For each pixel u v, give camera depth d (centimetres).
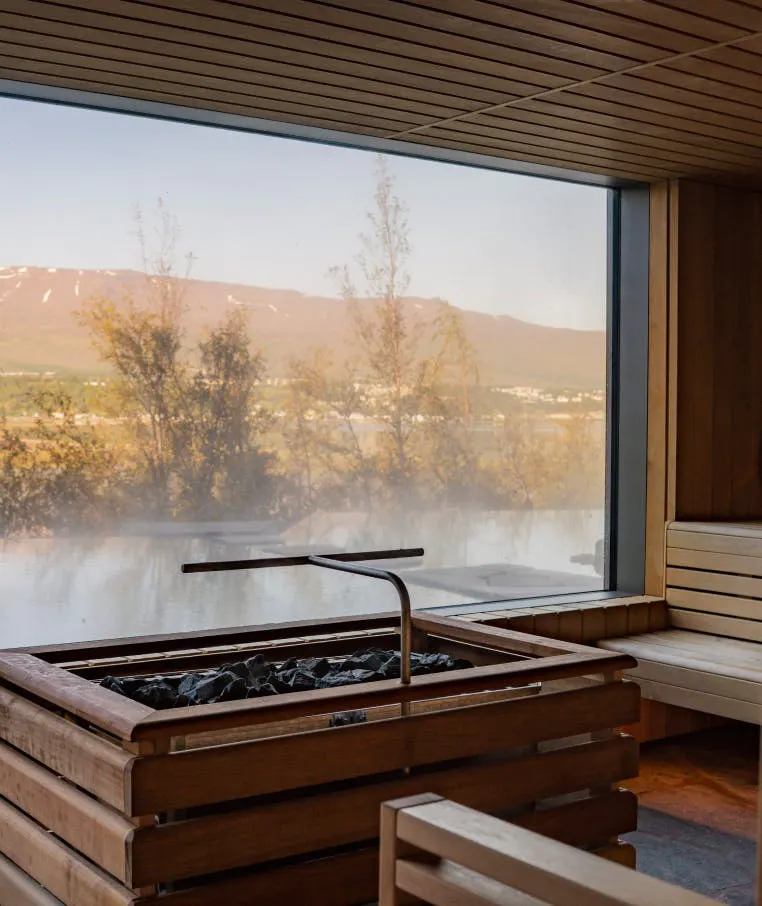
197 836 221
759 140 413
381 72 333
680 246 474
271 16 287
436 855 141
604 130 399
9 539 364
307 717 249
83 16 286
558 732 273
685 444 476
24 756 262
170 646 305
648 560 486
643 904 109
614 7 285
